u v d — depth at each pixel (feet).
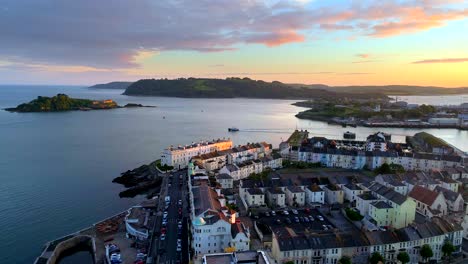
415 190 615.57
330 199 629.51
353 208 587.27
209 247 449.06
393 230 442.50
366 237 426.92
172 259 434.30
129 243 493.77
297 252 408.46
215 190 606.14
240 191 654.94
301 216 564.30
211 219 453.58
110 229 540.11
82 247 508.94
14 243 521.65
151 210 597.52
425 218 542.16
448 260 433.07
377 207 517.14
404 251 424.87
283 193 618.85
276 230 448.24
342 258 402.93
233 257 367.25
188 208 601.62
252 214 568.41
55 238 537.65
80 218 613.93
